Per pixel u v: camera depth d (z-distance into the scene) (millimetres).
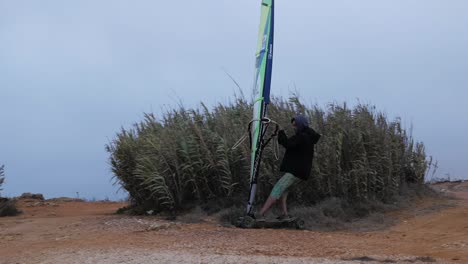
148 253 8648
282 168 11523
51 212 16609
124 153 14461
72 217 13812
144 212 13922
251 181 11633
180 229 11180
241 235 10406
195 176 13125
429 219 11859
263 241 9859
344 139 13023
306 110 13531
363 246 9516
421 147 14336
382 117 13922
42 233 11281
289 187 11672
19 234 11312
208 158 13070
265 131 11820
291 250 9094
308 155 11391
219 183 13188
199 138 13336
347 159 13023
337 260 8125
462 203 13250
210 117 13969
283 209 11586
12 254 9242
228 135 13258
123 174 14555
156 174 13062
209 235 10422
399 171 13844
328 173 12688
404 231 11023
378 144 13273
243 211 12289
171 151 13297
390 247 9422
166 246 9414
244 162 12922
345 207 12570
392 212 12633
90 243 9852
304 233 10758
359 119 13289
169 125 14109
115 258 8281
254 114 11898
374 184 12984
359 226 11688
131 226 11555
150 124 14664
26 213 16375
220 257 8203
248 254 8672
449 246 9336
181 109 14477
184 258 8148
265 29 12023
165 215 13258
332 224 11680
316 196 12867
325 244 9672
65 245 9797
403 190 13781
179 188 13305
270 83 11805
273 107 13406
